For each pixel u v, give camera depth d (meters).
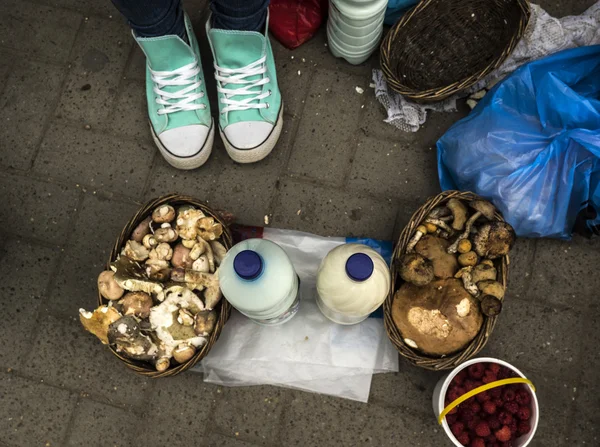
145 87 1.83
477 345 1.44
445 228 1.51
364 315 1.47
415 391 1.64
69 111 1.82
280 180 1.76
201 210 1.54
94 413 1.67
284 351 1.64
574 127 1.54
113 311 1.45
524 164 1.56
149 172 1.78
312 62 1.82
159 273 1.50
